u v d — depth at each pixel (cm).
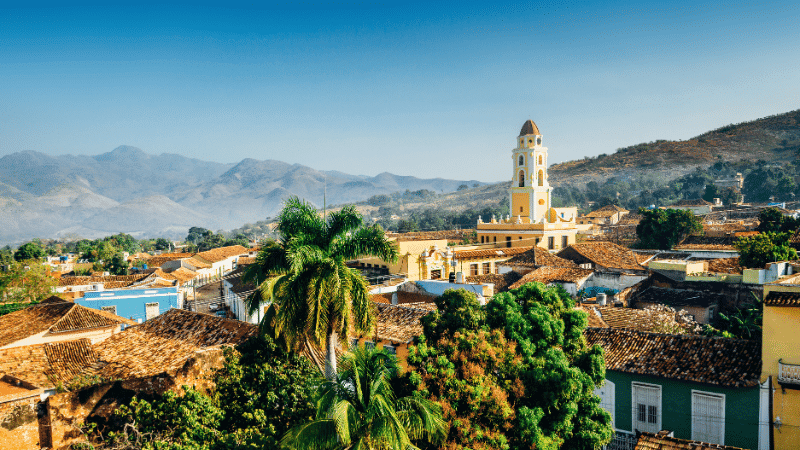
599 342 2452
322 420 1373
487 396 1554
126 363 2511
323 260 1909
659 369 2197
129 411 1855
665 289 4106
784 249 4397
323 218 2062
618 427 2320
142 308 4894
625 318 3031
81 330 3253
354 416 1376
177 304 5041
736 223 8750
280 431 1881
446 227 17762
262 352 2116
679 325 3020
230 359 2097
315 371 2075
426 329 1961
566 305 2153
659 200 17700
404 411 1422
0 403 1773
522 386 1652
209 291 7481
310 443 1338
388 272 5209
